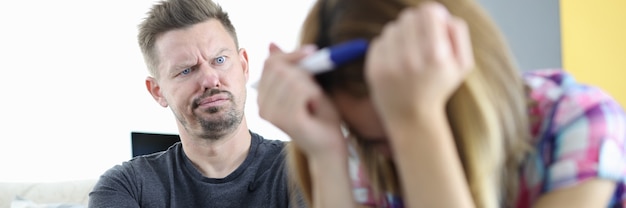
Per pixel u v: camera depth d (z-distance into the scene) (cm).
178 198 130
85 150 338
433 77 44
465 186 49
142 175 134
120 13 338
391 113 47
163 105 136
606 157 58
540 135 62
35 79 338
